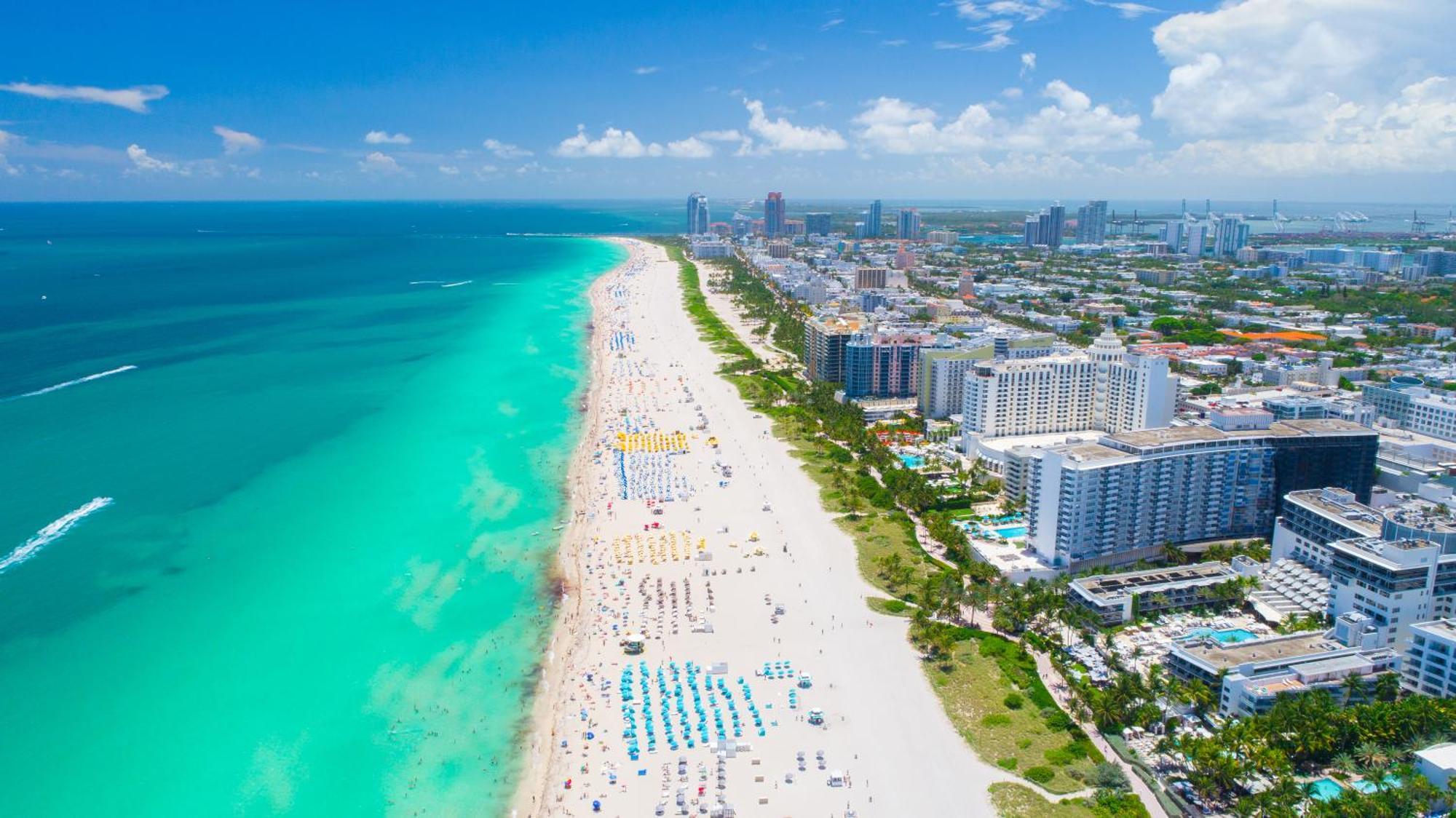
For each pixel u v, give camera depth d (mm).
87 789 173250
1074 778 170875
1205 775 164250
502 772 180000
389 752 186125
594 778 175125
